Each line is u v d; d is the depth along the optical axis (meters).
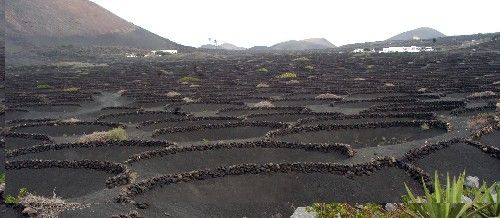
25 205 14.12
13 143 25.88
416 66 75.19
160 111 36.84
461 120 27.39
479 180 16.89
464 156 19.00
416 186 16.05
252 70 81.25
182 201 15.51
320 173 17.20
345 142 24.11
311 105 39.00
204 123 30.91
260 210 14.82
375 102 38.81
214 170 17.52
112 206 14.60
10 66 100.38
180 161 20.44
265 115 33.28
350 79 59.56
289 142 22.09
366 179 16.80
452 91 42.34
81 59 127.00
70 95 51.75
